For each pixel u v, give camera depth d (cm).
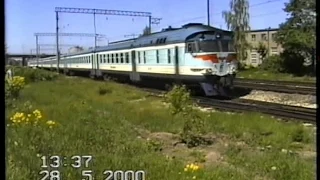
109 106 1709
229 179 643
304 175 639
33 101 1800
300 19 3534
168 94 1259
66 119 1250
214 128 1118
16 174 581
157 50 2688
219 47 2261
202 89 2277
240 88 2269
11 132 896
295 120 1304
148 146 880
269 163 732
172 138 1002
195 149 904
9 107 1478
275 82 2598
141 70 2962
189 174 650
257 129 1125
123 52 3325
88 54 4300
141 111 1508
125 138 967
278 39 3838
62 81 3362
